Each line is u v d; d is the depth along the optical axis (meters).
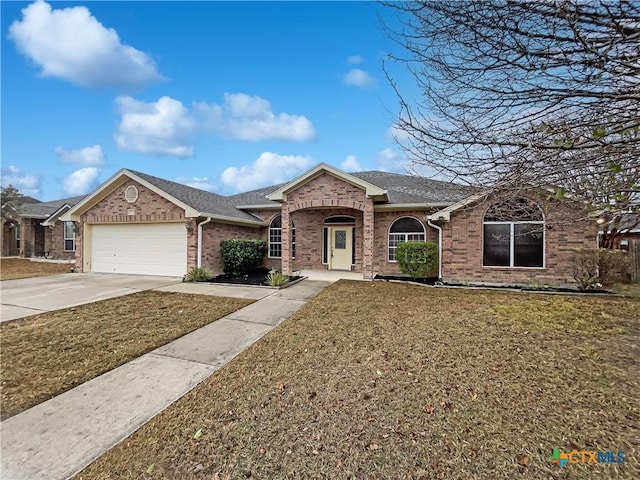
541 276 10.91
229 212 15.40
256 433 3.09
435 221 12.11
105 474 2.66
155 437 3.11
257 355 4.99
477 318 6.64
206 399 3.76
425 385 3.84
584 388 3.65
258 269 16.33
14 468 2.75
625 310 7.25
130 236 14.40
